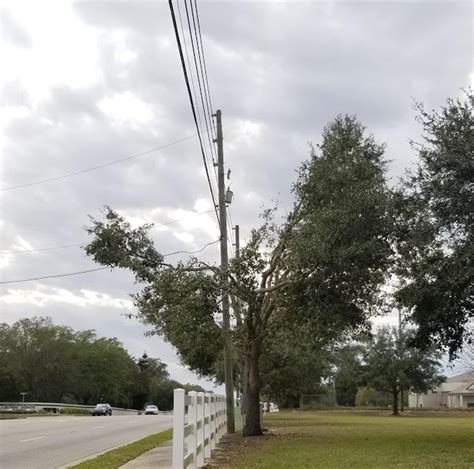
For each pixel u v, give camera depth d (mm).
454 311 18172
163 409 142875
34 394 98750
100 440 23891
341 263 18609
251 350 25141
